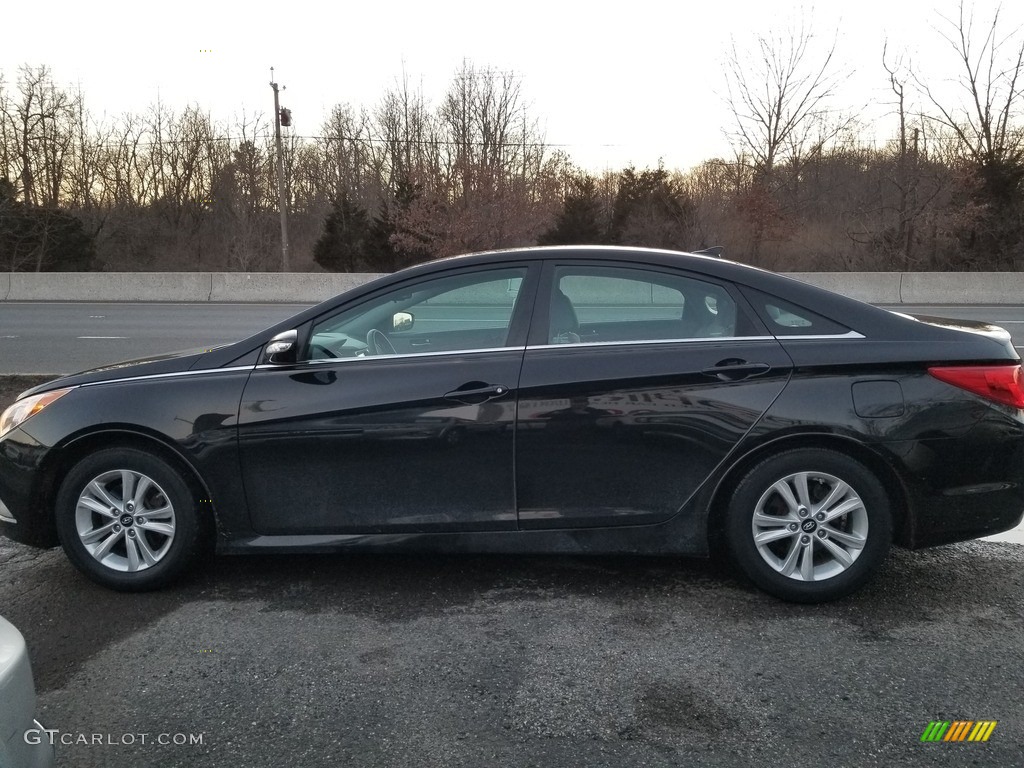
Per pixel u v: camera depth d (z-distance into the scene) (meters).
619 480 3.69
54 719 2.89
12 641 2.14
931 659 3.23
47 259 43.22
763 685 3.05
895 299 21.28
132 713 2.92
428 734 2.77
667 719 2.84
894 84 32.56
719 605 3.73
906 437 3.52
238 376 3.80
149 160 52.84
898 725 2.79
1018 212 32.53
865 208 34.91
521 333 3.78
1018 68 31.58
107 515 3.86
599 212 45.38
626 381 3.63
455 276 3.91
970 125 32.88
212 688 3.08
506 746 2.70
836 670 3.15
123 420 3.74
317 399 3.72
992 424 3.54
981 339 3.65
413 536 3.78
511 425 3.67
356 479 3.75
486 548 3.78
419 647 3.37
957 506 3.57
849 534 3.65
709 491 3.66
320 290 23.44
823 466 3.59
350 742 2.73
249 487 3.78
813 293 3.74
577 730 2.79
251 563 4.29
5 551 4.50
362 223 44.53
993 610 3.65
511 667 3.21
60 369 10.57
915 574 4.05
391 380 3.72
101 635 3.49
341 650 3.36
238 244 49.09
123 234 51.06
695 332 3.73
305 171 51.62
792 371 3.58
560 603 3.77
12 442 3.86
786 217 33.78
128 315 18.48
